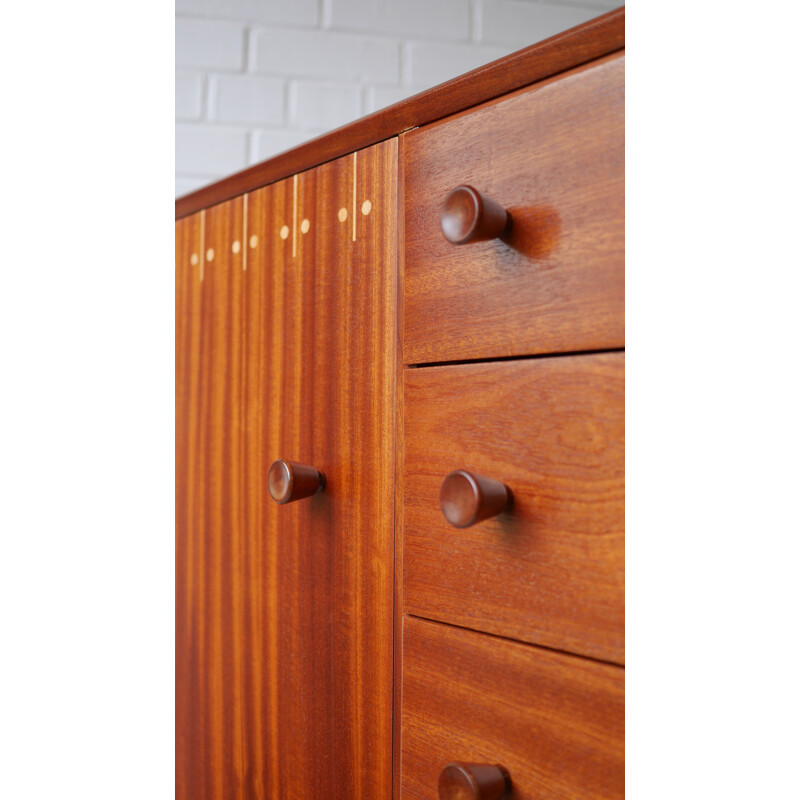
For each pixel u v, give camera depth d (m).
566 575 0.38
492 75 0.43
